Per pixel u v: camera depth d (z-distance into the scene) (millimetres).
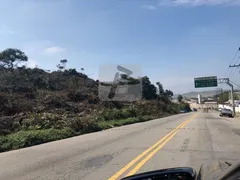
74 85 61438
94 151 12219
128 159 10188
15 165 9773
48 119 23953
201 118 45906
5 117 26172
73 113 37062
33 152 12633
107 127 27125
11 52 70688
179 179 3244
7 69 66188
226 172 2594
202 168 3281
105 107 44562
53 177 7922
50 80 63906
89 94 52375
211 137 16953
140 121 39500
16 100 37781
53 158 10828
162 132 20578
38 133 17500
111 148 12969
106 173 8203
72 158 10695
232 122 33656
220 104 139000
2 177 8141
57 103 41719
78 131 22812
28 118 24391
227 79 60375
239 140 15398
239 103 80062
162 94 106812
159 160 9875
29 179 7805
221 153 11172
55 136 18453
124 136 18156
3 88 47156
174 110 90250
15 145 15133
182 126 26672
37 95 46188
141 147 13055
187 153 11227
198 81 61812
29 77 61562
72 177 7871
